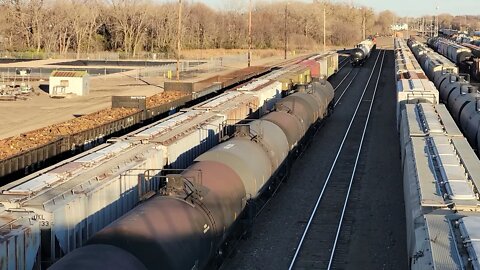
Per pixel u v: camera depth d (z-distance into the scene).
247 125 22.25
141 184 17.92
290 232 21.91
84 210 15.08
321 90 41.16
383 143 37.94
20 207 13.83
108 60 107.25
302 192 26.89
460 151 19.64
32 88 64.56
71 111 49.50
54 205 14.06
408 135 23.67
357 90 65.19
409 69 49.72
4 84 65.44
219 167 17.83
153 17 132.12
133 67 93.31
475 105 29.38
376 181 29.05
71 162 17.94
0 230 12.47
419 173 16.95
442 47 97.31
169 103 38.97
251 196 18.88
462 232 11.88
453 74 44.94
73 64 97.06
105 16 130.25
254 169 19.64
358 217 23.77
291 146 27.16
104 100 56.44
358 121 46.06
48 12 124.19
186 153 22.94
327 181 28.66
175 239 12.71
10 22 123.75
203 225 14.36
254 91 37.09
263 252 19.94
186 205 14.38
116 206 16.91
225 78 55.06
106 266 10.59
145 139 21.70
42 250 13.74
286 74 49.66
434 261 10.88
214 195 15.95
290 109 30.08
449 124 24.61
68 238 14.32
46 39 122.88
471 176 16.53
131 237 11.75
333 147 36.47
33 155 22.95
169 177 14.88
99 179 16.58
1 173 20.42
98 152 19.30
